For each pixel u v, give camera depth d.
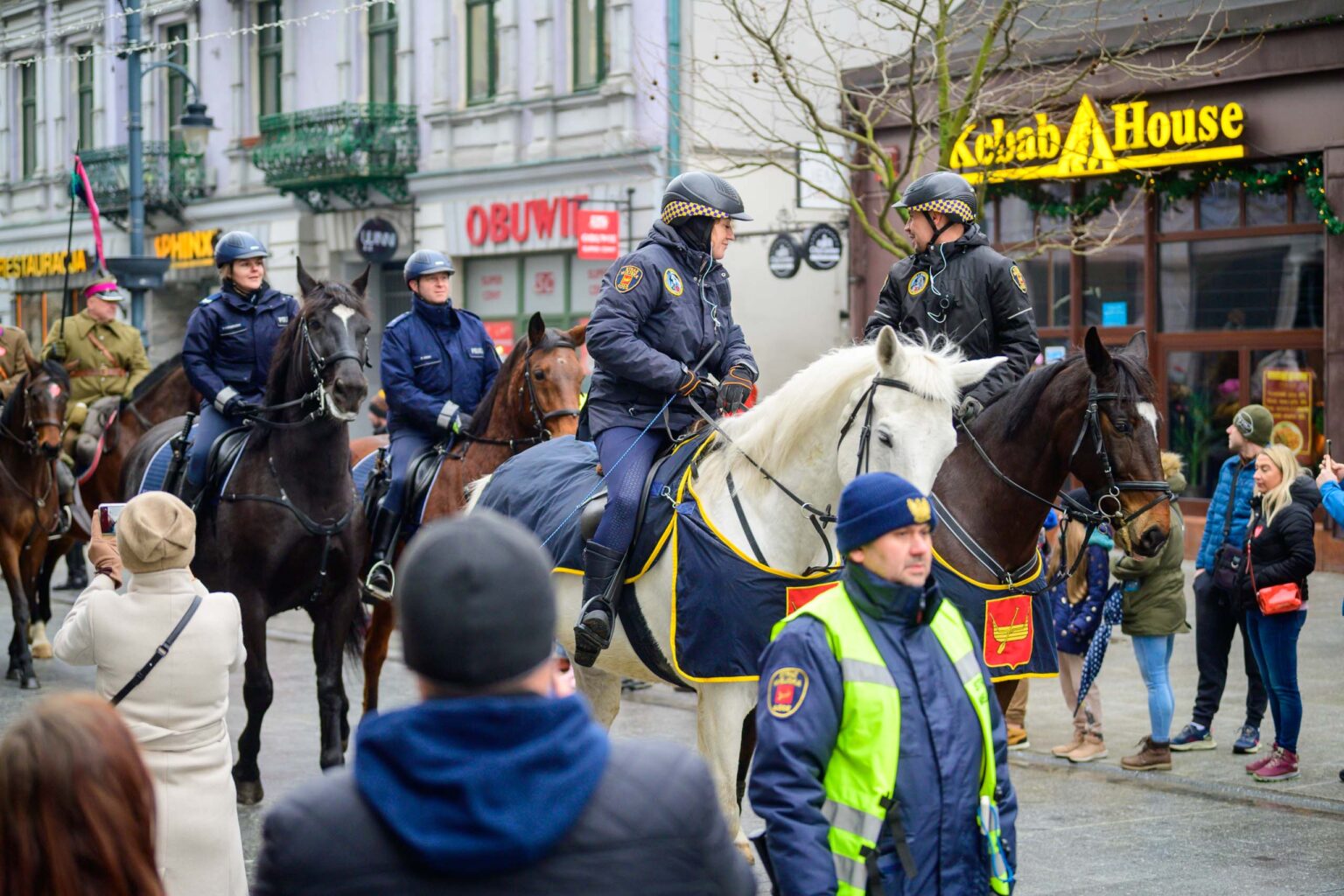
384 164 23.38
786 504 5.30
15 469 10.68
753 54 15.21
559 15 21.36
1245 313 15.71
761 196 20.14
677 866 2.09
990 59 15.93
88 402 13.41
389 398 8.68
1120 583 8.30
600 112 20.80
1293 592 7.84
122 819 2.31
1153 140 15.55
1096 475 5.95
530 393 8.17
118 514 5.29
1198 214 16.02
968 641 3.57
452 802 1.99
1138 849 6.70
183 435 8.17
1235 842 6.82
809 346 20.84
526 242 21.67
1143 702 10.14
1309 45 14.65
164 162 27.84
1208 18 15.23
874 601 3.45
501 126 22.23
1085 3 15.04
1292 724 7.97
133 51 18.33
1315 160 14.88
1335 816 7.27
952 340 6.64
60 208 31.44
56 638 4.83
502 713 2.03
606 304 5.78
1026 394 5.97
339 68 24.81
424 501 8.52
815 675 3.40
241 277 8.26
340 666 7.53
